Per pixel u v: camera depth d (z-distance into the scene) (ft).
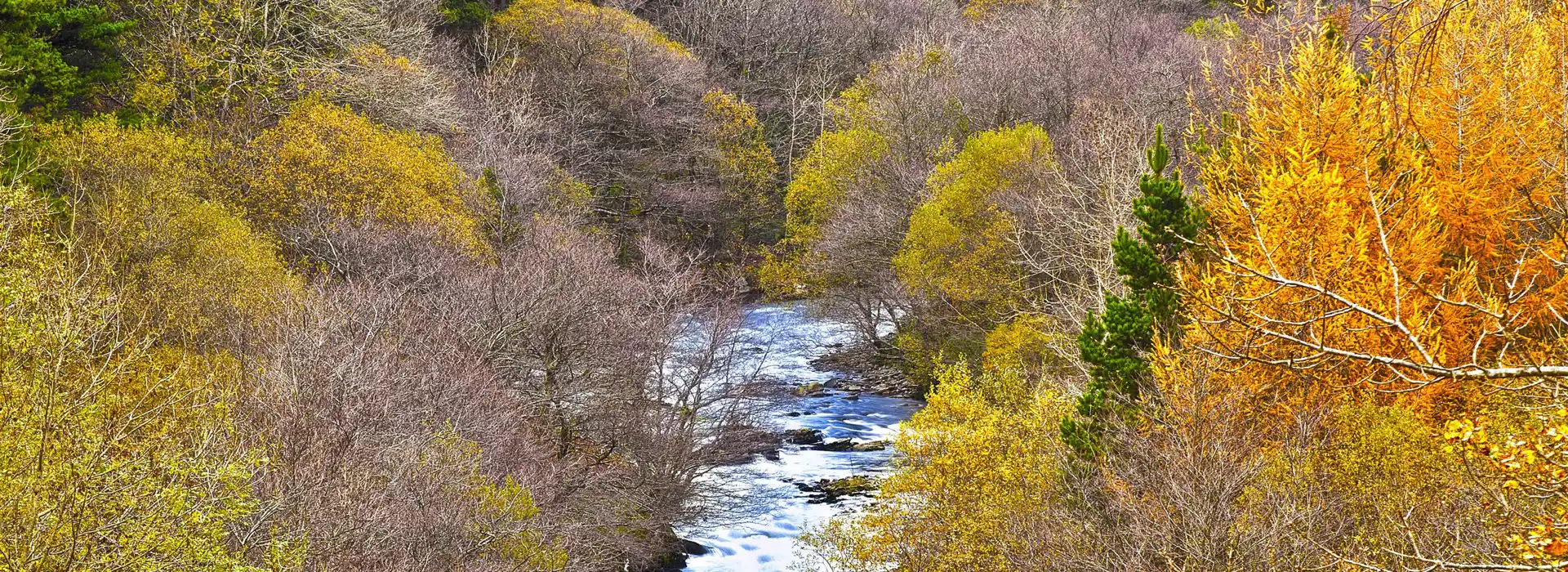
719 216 169.27
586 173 154.81
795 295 148.97
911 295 115.96
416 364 65.36
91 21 87.35
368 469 51.34
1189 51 134.31
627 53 169.37
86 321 40.14
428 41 139.74
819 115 189.26
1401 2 23.26
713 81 187.73
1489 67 51.85
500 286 80.33
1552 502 24.31
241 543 41.27
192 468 35.17
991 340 93.97
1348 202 51.06
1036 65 143.33
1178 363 44.98
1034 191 105.09
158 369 49.57
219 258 67.26
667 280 96.22
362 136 95.81
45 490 31.09
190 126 94.07
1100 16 162.30
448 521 50.16
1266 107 64.85
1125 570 39.73
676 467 75.82
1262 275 18.86
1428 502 37.24
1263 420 45.27
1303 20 72.38
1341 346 43.80
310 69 108.99
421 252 84.58
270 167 89.71
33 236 41.98
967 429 58.08
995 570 50.62
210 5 106.32
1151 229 49.83
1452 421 20.39
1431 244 48.91
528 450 67.15
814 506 84.48
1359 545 36.27
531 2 168.35
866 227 127.44
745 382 86.28
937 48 165.89
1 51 73.56
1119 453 46.93
